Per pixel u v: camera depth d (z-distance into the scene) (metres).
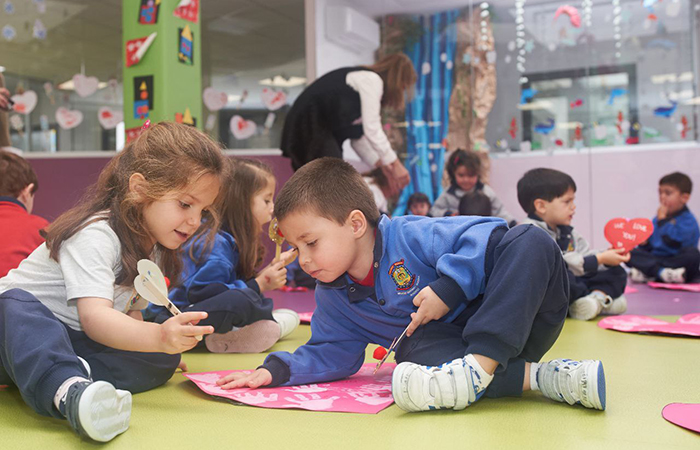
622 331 1.84
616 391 1.12
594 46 4.50
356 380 1.25
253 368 1.42
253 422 0.96
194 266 1.65
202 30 5.64
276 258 1.76
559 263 1.05
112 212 1.10
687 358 1.43
